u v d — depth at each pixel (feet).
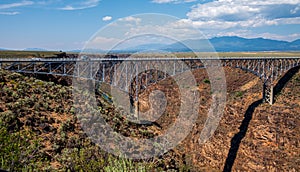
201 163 149.18
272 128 164.25
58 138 66.69
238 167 152.66
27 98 84.17
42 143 63.46
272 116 172.24
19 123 69.05
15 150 43.68
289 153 148.97
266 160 149.69
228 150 162.81
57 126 73.61
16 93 87.04
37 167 47.62
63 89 103.35
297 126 160.25
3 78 101.50
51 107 85.05
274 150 153.38
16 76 107.55
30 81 107.24
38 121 73.46
